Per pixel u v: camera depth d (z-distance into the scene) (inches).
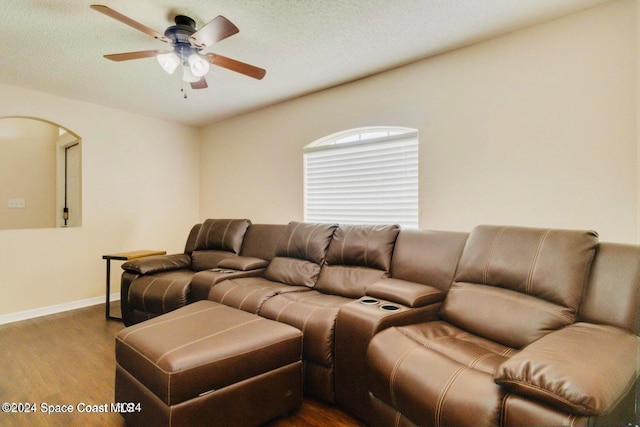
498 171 93.4
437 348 57.9
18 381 84.7
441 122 103.8
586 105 80.4
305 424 69.1
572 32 82.0
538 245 63.3
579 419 35.1
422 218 108.6
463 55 99.1
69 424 68.3
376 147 122.5
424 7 78.9
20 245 131.6
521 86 89.4
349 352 70.2
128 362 64.2
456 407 44.6
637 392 38.4
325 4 77.5
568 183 83.0
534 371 39.6
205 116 170.7
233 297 96.4
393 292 76.7
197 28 86.0
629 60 75.3
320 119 135.9
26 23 83.5
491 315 62.7
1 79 120.3
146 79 120.4
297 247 113.0
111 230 156.9
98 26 85.3
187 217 188.2
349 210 130.6
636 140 74.4
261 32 89.7
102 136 153.4
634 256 55.8
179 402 54.6
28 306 133.1
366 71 115.7
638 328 50.2
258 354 64.3
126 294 123.6
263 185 159.8
